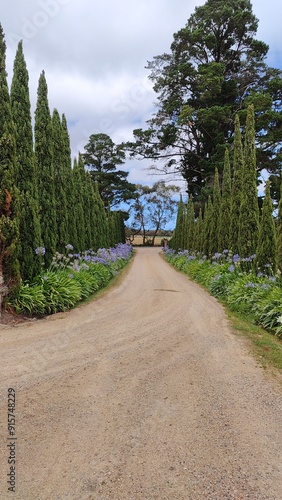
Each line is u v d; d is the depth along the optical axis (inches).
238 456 99.2
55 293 307.1
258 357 190.7
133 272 720.3
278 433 112.7
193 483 87.2
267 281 325.4
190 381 156.1
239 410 128.3
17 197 278.5
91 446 102.9
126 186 1355.8
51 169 384.8
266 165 943.7
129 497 82.0
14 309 272.8
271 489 85.6
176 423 117.8
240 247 436.5
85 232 621.6
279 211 317.4
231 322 275.3
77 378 155.1
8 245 268.8
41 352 188.9
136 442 105.6
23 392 137.9
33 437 106.4
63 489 84.4
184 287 494.3
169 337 228.7
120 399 135.6
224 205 582.9
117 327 251.1
